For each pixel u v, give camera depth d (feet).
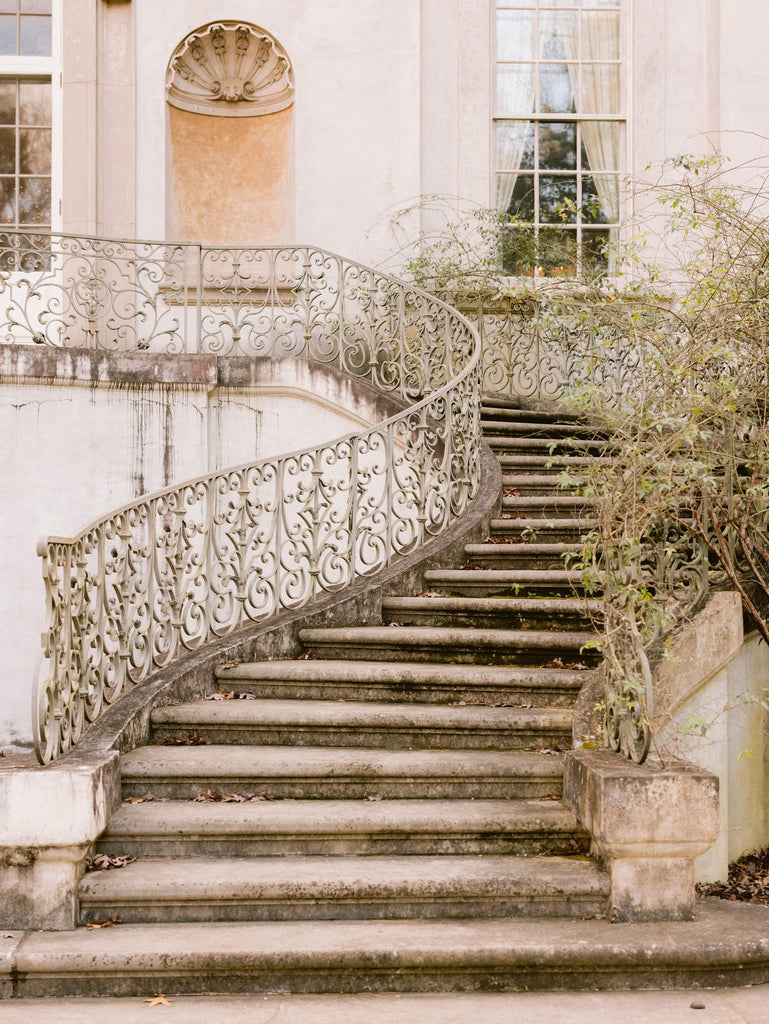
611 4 37.73
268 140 36.47
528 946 12.69
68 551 15.44
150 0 35.55
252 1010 12.11
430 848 14.83
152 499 18.97
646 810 13.52
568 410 31.53
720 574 18.30
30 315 34.71
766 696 19.38
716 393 17.46
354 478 22.30
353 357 34.09
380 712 17.12
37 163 36.86
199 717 17.47
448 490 24.06
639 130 36.58
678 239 34.01
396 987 12.71
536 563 22.58
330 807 15.37
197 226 35.94
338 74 35.73
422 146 36.32
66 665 15.29
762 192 35.29
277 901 13.66
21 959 12.44
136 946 12.70
